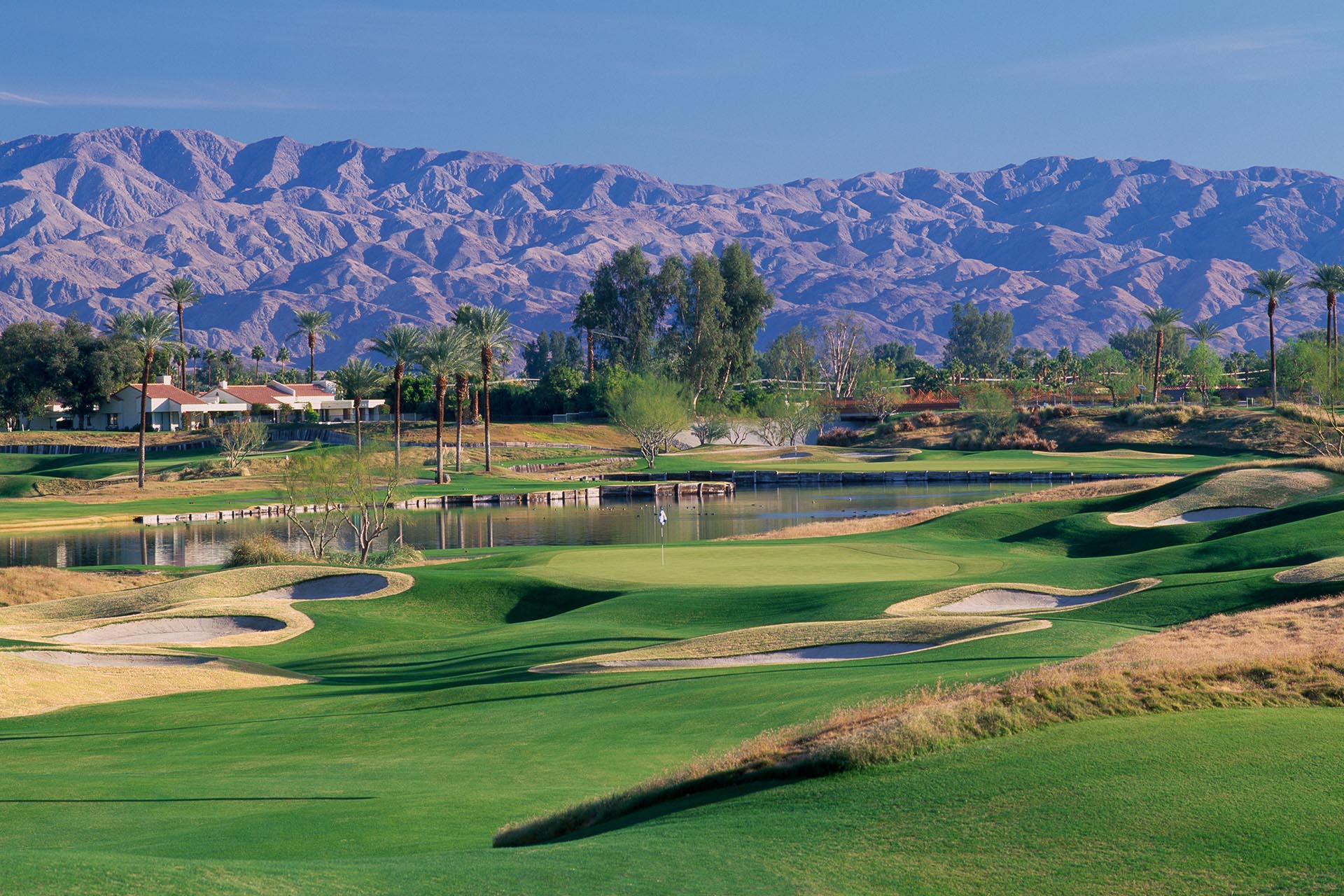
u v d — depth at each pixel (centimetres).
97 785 1862
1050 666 2048
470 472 12350
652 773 1855
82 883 1005
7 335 16388
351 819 1559
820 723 1655
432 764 2017
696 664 3017
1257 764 1298
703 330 16812
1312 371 13425
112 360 16488
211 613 4228
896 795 1293
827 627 3241
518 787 1788
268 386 18738
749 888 1055
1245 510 5994
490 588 4694
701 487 11650
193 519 9300
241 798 1739
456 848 1377
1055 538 5831
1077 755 1369
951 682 2273
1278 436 12938
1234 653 2044
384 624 4300
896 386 18962
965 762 1383
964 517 6581
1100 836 1127
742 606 4094
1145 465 12181
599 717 2369
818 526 7056
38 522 8719
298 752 2225
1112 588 3869
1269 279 15188
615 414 14112
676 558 5522
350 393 12100
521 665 3212
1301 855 1053
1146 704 1573
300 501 7262
